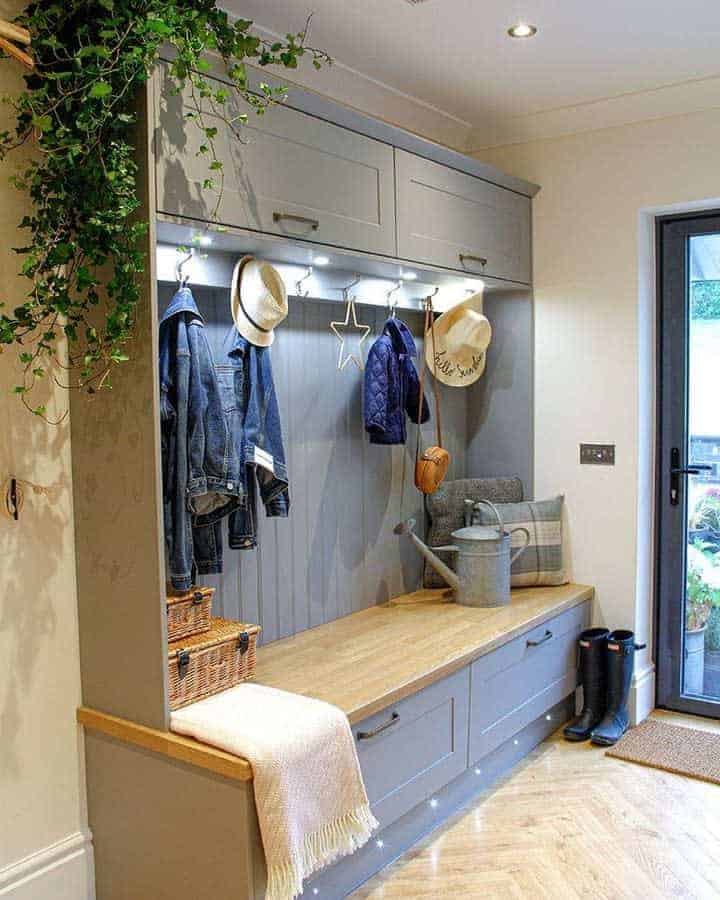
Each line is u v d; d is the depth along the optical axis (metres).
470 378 3.57
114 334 1.98
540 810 2.81
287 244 2.41
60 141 1.88
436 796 2.72
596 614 3.62
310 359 3.03
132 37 1.91
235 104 2.25
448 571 3.36
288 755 1.96
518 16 2.58
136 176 2.03
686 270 3.50
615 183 3.45
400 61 2.91
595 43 2.79
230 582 2.75
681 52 2.89
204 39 1.98
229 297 2.70
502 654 2.96
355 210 2.66
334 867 2.30
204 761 1.99
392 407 3.12
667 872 2.45
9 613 2.13
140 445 2.09
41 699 2.21
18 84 2.08
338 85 2.98
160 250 2.35
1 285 2.08
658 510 3.63
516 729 3.07
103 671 2.24
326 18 2.57
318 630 3.02
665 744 3.29
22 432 2.15
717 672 3.56
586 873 2.45
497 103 3.37
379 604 3.37
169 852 2.12
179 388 2.21
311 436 3.05
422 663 2.62
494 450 3.84
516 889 2.38
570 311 3.60
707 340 3.49
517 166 3.70
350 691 2.38
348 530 3.22
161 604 2.09
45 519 2.21
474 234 3.26
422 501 3.61
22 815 2.18
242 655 2.35
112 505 2.17
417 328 3.58
